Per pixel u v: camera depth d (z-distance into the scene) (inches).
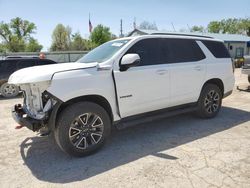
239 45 1174.3
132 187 125.4
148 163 149.7
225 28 2586.1
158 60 191.3
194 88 214.7
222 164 145.3
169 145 175.8
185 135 194.5
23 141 191.2
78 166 148.6
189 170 139.7
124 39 190.4
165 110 200.5
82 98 158.7
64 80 147.7
